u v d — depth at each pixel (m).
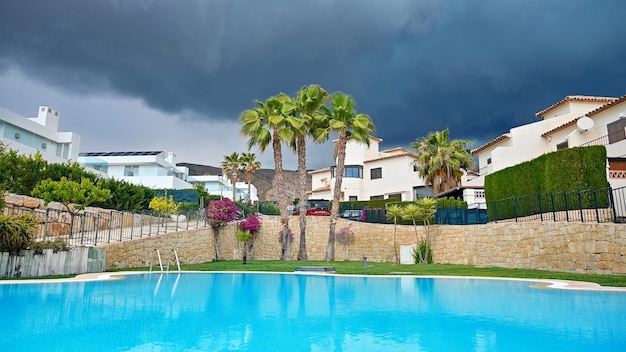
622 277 12.26
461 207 28.20
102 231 21.00
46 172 25.19
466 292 10.99
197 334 6.16
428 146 34.72
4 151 25.77
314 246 27.67
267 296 10.55
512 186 21.58
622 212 14.92
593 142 25.55
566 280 12.63
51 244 14.30
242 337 5.99
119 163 49.69
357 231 27.28
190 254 22.88
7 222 12.92
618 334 6.01
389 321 7.20
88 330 6.30
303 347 5.43
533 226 17.31
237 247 27.62
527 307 8.44
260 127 26.06
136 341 5.68
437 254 24.28
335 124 25.28
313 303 9.36
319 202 34.78
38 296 9.76
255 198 74.31
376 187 45.16
